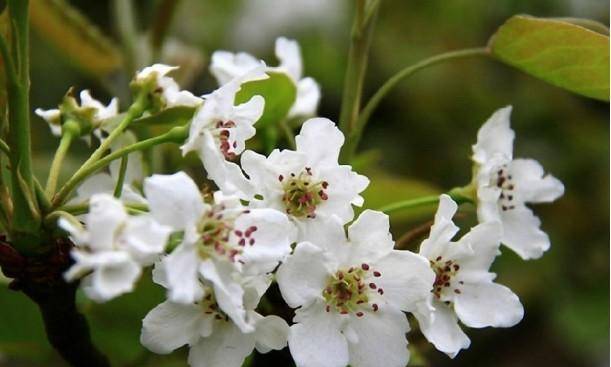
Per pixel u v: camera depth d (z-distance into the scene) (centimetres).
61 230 28
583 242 56
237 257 27
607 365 55
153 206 26
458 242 30
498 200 34
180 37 60
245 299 28
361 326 29
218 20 60
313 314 29
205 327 28
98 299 24
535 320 56
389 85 34
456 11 59
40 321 37
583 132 58
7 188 29
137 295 36
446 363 54
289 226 27
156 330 28
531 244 33
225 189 27
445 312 30
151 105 30
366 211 29
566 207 56
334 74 59
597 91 34
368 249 29
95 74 43
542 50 34
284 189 29
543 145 58
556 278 55
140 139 35
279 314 30
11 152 27
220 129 29
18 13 28
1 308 37
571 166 57
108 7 58
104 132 32
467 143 57
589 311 55
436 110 58
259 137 36
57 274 28
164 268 27
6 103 30
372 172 40
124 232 25
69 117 30
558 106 58
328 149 29
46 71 56
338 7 61
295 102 36
